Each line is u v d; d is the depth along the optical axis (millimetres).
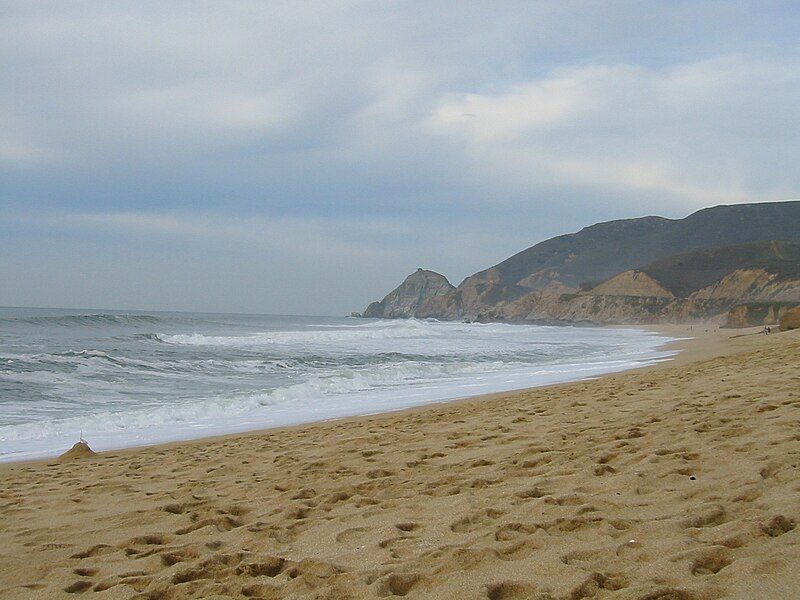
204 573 3701
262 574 3658
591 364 21859
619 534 3600
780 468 4539
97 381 18156
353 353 29469
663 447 5699
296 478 6344
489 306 196500
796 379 9344
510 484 5125
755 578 2721
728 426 6262
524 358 27297
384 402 13719
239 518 5035
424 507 4719
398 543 3900
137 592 3459
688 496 4191
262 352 29594
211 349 31000
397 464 6512
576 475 5109
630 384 12492
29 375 18453
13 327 44719
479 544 3662
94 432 11203
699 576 2863
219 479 6707
